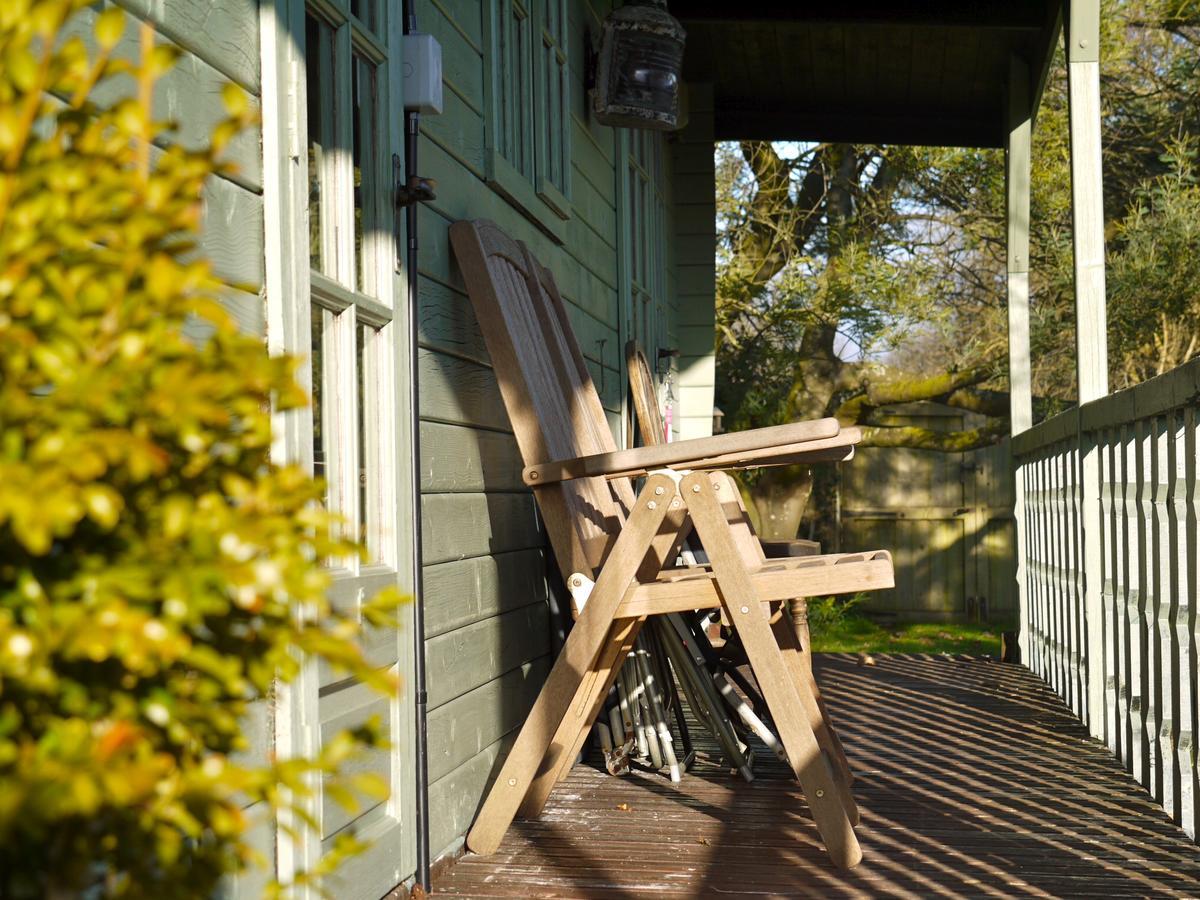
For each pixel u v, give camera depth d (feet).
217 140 3.08
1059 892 8.71
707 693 12.16
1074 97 15.49
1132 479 12.61
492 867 9.48
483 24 12.12
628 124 17.46
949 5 21.29
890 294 37.06
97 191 2.86
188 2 6.07
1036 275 36.24
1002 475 38.70
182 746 2.95
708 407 27.89
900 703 17.65
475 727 10.59
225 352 2.93
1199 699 9.72
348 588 7.74
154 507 2.93
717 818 10.90
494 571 11.41
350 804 2.93
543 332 12.38
